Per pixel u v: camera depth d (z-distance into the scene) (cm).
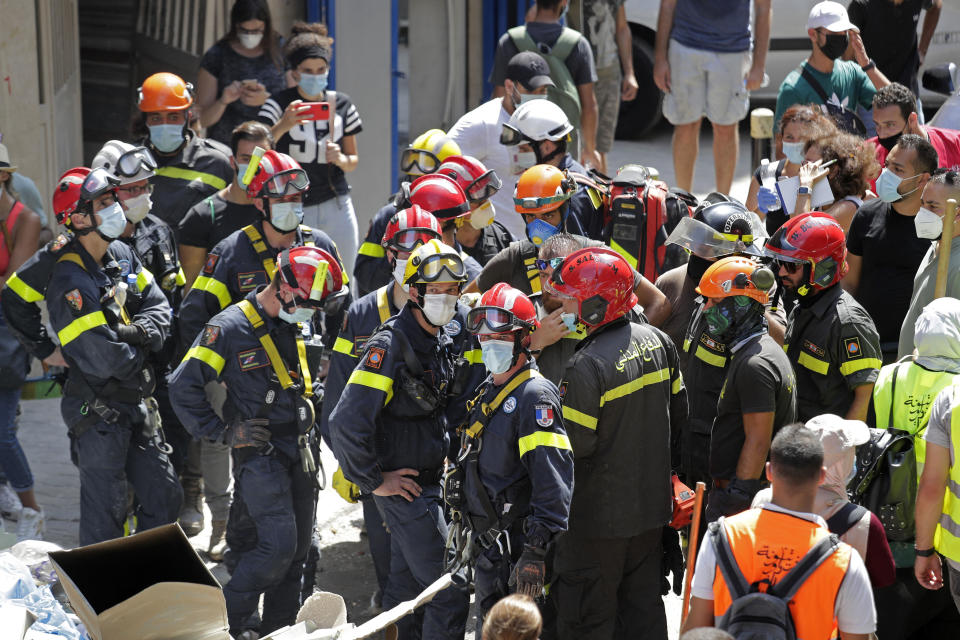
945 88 3472
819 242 1642
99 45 3491
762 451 1516
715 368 1659
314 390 1794
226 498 2138
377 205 3731
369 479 1528
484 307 1395
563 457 1402
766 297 1552
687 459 1702
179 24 3428
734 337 1567
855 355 1656
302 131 2655
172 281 2006
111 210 1722
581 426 1458
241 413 1705
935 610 1535
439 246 1497
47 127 2867
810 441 1143
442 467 1609
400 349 1528
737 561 1124
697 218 1814
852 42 3172
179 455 2108
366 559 2136
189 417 1705
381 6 3588
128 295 1830
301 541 1777
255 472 1688
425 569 1577
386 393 1520
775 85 4619
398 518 1573
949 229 1772
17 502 2117
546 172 1898
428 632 1577
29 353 2044
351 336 1738
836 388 1691
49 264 1800
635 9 4466
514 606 1043
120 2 3456
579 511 1501
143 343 1798
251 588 1694
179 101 2236
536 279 1869
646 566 1547
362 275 2066
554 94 3077
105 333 1739
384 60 3634
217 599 950
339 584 2031
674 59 3519
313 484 1762
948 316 1527
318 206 2731
